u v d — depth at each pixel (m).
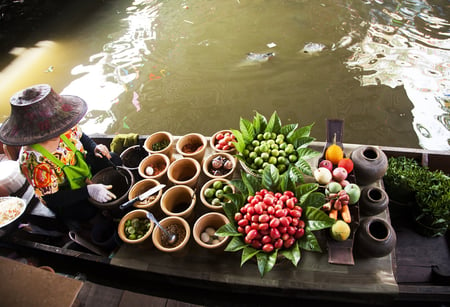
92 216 2.54
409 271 2.27
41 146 2.07
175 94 4.78
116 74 5.21
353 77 4.71
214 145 2.70
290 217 1.81
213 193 2.29
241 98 4.61
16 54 5.84
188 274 2.06
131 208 2.38
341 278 1.96
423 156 2.58
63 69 5.40
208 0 6.93
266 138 2.39
